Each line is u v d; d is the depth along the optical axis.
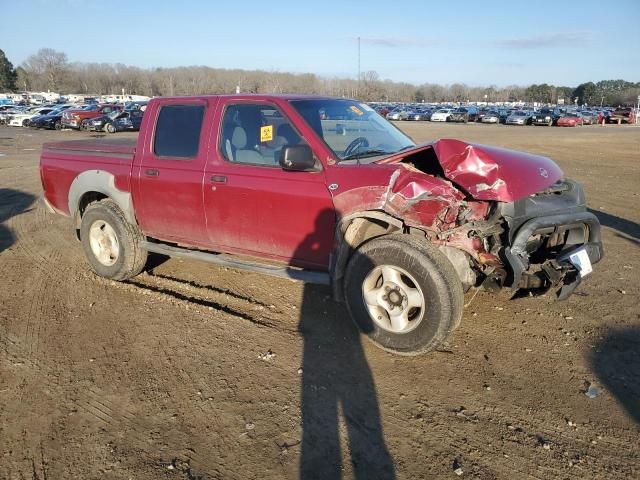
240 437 3.12
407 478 2.79
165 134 5.04
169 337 4.34
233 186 4.46
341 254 4.02
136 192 5.19
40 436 3.16
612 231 7.62
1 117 39.34
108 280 5.63
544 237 4.16
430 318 3.66
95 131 31.19
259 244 4.54
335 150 4.18
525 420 3.24
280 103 4.36
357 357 3.99
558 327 4.43
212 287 5.42
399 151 4.45
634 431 3.13
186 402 3.46
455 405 3.40
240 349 4.13
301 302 5.00
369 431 3.16
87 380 3.73
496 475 2.80
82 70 143.00
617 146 22.73
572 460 2.90
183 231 5.02
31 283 5.60
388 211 3.69
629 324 4.48
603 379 3.67
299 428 3.19
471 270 3.87
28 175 13.23
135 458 2.96
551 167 4.15
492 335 4.30
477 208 3.80
